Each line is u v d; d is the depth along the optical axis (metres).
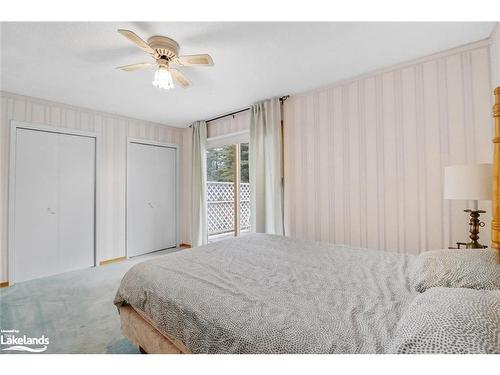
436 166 2.19
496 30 1.80
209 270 1.45
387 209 2.45
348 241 2.70
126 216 3.99
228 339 0.89
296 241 2.19
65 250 3.36
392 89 2.41
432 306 0.74
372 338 0.79
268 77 2.62
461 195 1.59
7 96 2.92
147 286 1.34
